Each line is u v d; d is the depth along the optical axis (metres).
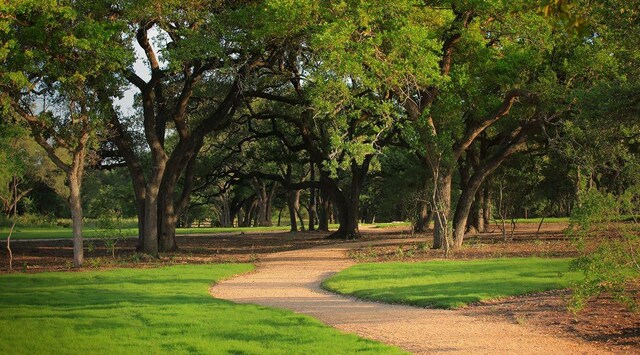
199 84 36.38
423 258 27.42
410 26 25.41
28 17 24.52
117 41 27.64
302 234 57.03
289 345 10.31
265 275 22.91
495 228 53.44
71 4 26.31
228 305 14.91
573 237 13.06
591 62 27.44
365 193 83.25
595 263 12.10
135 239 48.59
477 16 29.81
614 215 12.55
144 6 26.00
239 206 86.00
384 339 11.20
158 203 35.12
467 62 30.92
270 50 31.84
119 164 39.91
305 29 27.17
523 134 32.22
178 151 34.28
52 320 12.83
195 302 15.56
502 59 29.64
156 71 31.02
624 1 19.64
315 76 26.19
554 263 23.17
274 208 95.50
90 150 32.75
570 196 48.34
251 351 9.84
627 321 12.64
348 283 19.31
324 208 64.75
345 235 47.06
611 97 23.66
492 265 22.92
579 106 27.17
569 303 12.50
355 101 26.19
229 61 29.22
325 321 13.17
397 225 72.69
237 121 44.56
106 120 27.44
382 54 26.02
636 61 23.77
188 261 29.33
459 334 11.64
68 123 26.25
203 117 41.84
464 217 33.31
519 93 29.12
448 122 29.78
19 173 27.36
